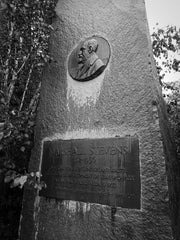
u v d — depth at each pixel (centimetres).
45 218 220
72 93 253
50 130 256
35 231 222
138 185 174
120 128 201
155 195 164
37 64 298
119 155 192
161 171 167
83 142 220
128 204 173
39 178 242
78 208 200
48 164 242
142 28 223
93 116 225
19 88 355
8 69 301
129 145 189
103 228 179
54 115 260
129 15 241
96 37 261
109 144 201
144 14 230
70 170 219
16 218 306
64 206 211
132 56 218
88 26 278
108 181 190
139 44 218
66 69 274
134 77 209
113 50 236
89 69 244
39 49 304
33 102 338
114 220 175
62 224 206
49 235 211
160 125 183
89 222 189
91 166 205
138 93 201
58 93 268
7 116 247
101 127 215
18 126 250
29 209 237
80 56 261
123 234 168
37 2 315
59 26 315
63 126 246
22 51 310
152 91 192
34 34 310
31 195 242
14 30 307
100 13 273
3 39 306
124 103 207
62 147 236
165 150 179
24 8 301
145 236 158
